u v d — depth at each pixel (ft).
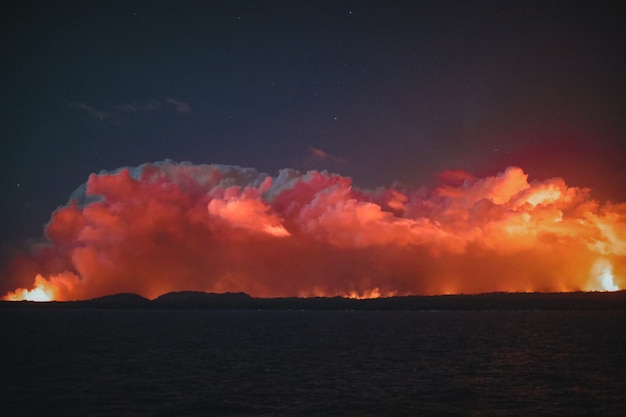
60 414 129.59
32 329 487.61
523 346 293.43
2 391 158.30
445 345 305.94
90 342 334.65
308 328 517.55
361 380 177.88
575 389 157.79
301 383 172.14
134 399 146.41
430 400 144.05
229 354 262.47
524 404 138.21
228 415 127.95
